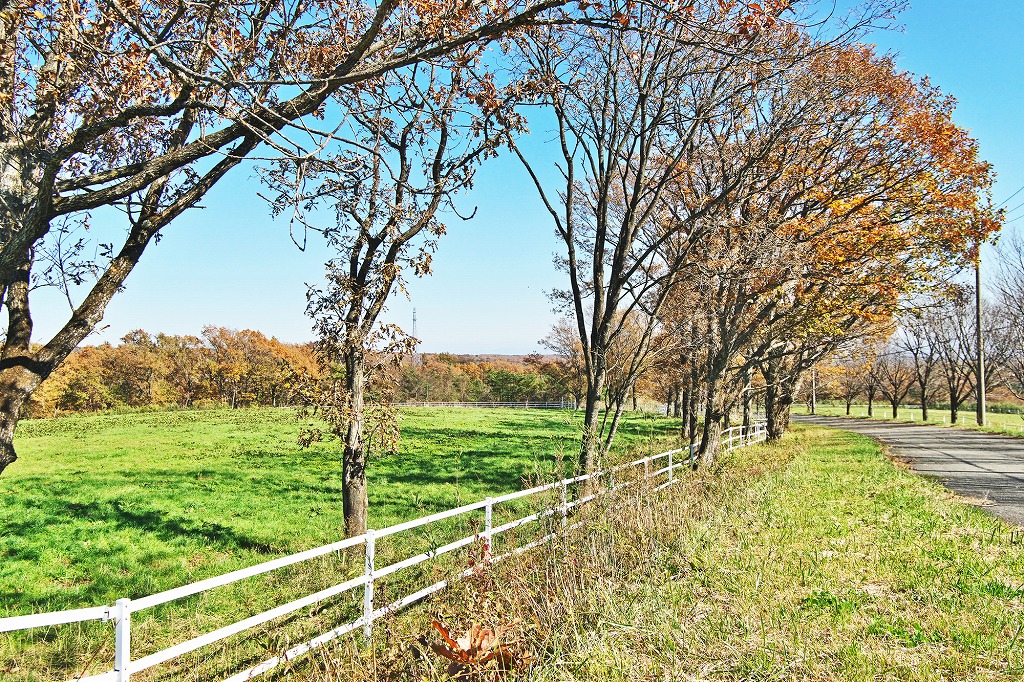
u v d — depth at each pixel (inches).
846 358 1031.0
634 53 517.3
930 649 217.6
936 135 609.6
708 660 211.5
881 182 661.3
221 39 190.4
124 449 1009.5
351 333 383.2
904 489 574.6
